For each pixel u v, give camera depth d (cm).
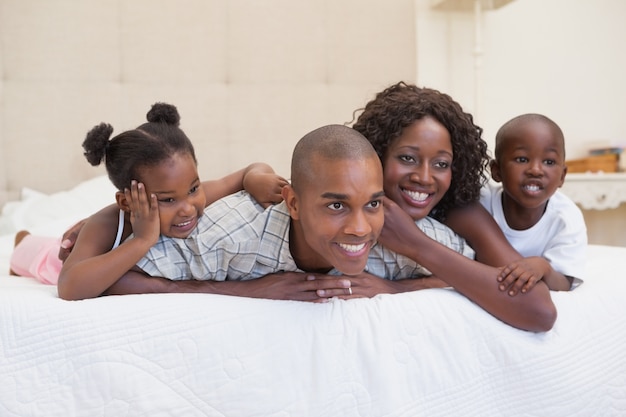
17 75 207
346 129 84
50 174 210
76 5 209
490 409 85
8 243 166
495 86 251
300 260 95
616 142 245
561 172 118
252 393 75
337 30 230
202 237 92
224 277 95
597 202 221
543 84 256
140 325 75
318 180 79
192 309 78
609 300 100
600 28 261
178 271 94
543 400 87
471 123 112
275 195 101
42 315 74
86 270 85
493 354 88
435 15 243
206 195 113
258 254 93
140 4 214
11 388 70
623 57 264
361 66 233
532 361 88
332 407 77
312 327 80
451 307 88
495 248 107
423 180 100
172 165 92
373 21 232
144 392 72
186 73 219
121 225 99
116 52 214
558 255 111
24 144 208
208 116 222
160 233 95
